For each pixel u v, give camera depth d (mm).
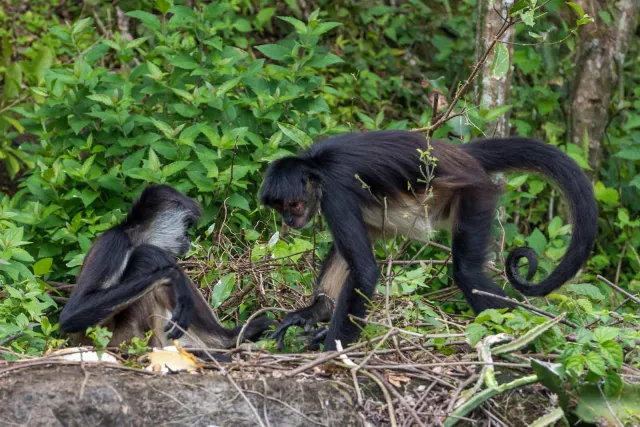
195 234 11516
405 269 10719
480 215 9422
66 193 11586
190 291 8711
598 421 7508
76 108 11875
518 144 9969
